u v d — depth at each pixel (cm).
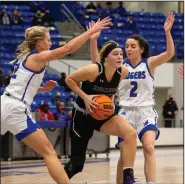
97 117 553
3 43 2061
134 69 626
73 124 583
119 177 616
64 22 2292
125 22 2417
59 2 2475
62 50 488
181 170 1063
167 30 605
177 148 1914
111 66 557
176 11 2695
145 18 2502
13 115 496
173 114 2070
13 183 837
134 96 625
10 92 506
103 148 1441
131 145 555
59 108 1577
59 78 1912
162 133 2014
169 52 607
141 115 617
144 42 628
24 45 522
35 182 848
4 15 2125
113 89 571
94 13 2409
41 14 2195
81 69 556
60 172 488
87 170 1055
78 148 585
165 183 816
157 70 2148
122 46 2191
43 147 495
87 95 556
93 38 629
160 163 1245
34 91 512
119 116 573
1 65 1912
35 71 503
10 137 1306
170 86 2173
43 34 519
